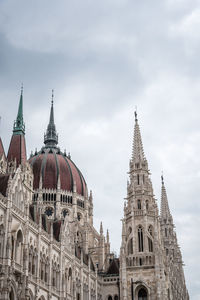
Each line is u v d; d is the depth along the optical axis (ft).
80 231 413.80
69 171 466.29
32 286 240.94
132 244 383.04
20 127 385.29
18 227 229.25
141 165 424.05
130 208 402.72
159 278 355.36
